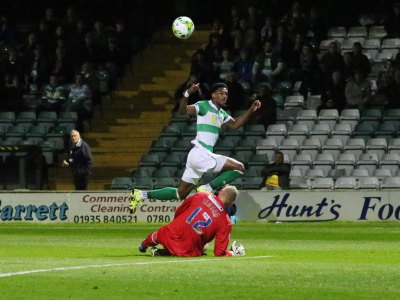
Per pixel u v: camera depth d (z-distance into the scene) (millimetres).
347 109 55250
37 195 47469
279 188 48062
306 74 57062
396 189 45781
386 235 37594
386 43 60469
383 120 54281
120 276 20234
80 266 22297
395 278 19969
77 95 58812
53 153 55719
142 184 51750
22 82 61125
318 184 49750
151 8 67812
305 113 55500
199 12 67250
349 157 51938
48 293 17844
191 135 56031
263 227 43000
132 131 59281
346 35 61656
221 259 24172
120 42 62000
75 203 47188
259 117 54938
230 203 25266
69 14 63844
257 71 57188
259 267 21953
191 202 25125
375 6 62875
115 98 61531
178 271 21094
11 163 52031
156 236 25266
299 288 18484
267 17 58875
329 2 62125
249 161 52719
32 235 39062
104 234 39562
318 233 39094
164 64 64062
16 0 67562
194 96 56031
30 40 62312
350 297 17375
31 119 58250
